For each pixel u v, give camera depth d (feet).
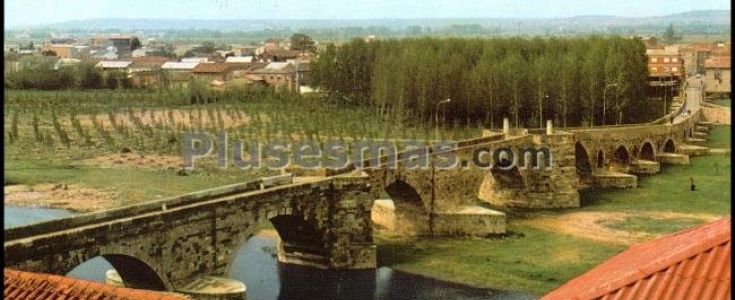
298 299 296.10
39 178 510.99
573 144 465.06
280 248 341.00
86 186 492.95
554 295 110.01
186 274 260.21
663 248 111.14
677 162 597.52
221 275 274.77
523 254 359.46
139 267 250.57
